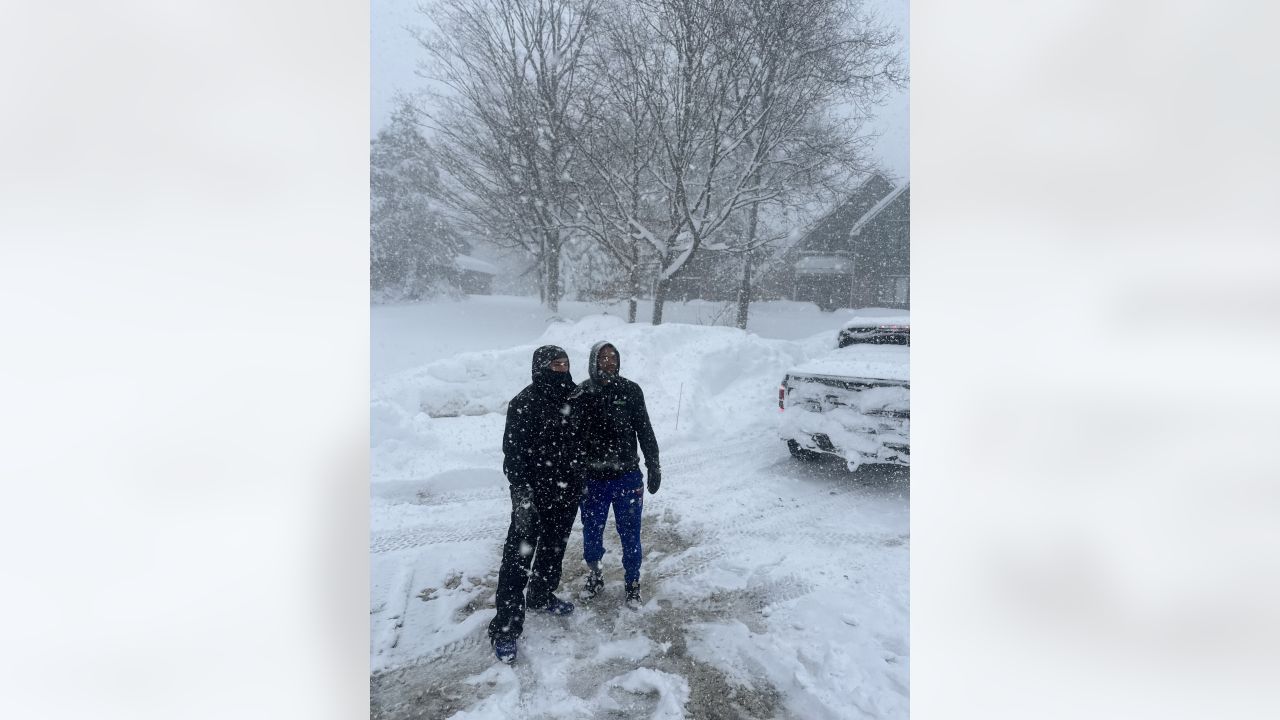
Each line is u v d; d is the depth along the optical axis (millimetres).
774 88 11406
